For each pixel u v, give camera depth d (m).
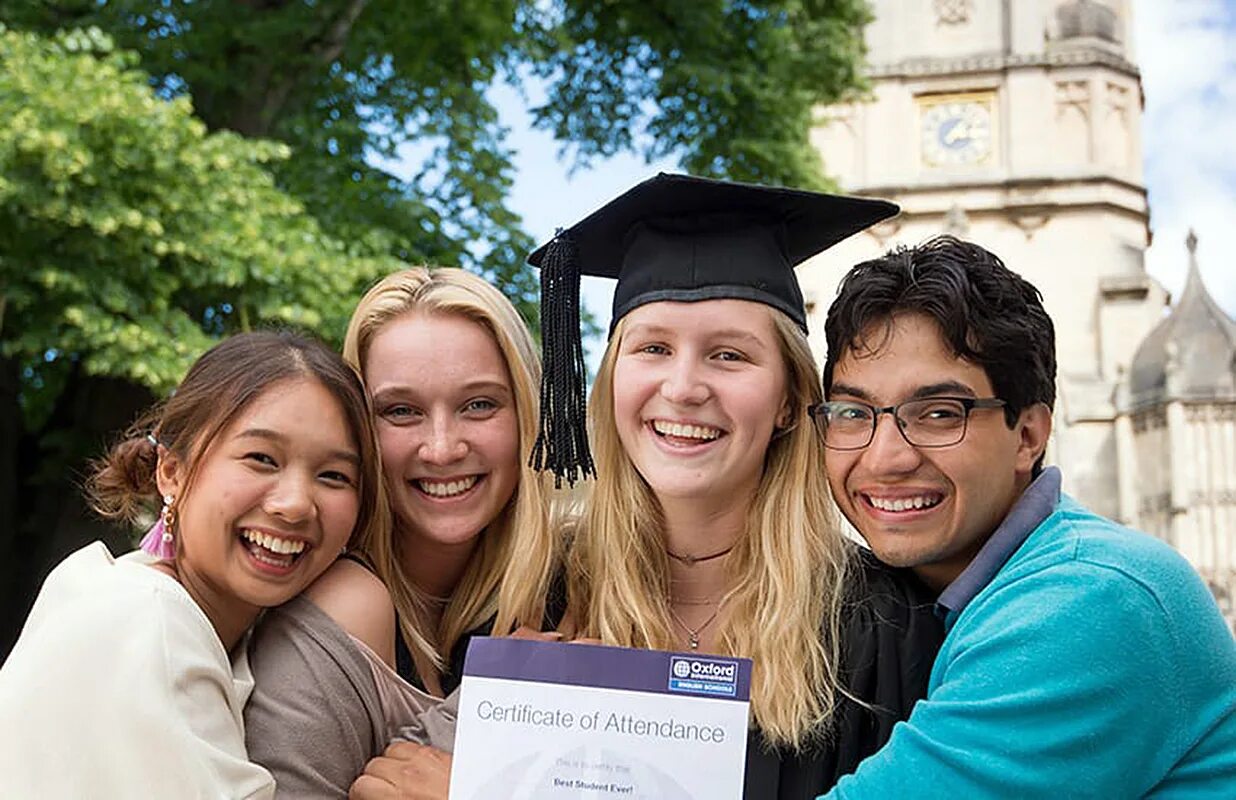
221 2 10.05
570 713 2.07
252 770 2.00
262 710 2.16
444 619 2.76
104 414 10.39
